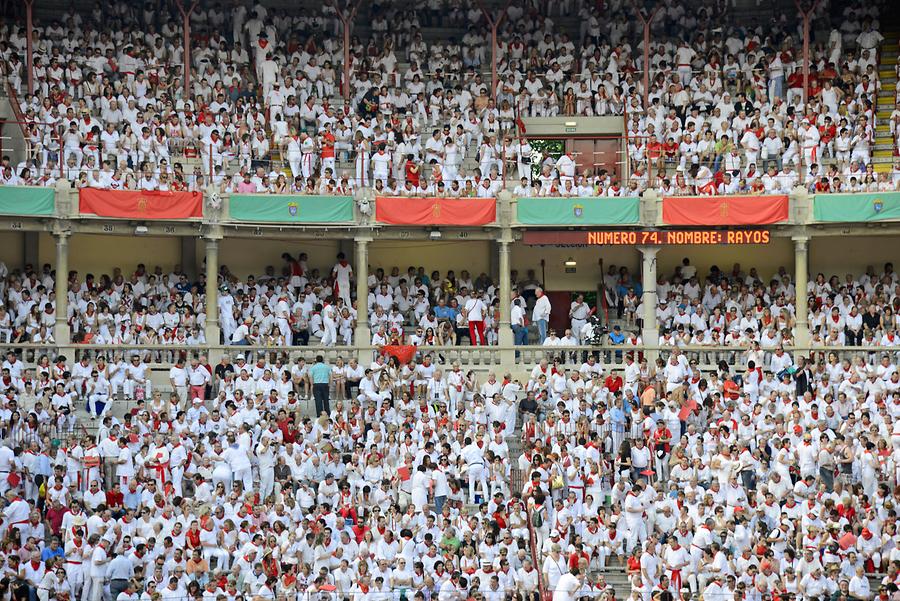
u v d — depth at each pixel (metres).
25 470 88.38
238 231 109.38
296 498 88.62
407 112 120.94
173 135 114.38
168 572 79.75
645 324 109.94
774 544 82.69
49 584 79.25
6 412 92.25
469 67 125.75
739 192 111.62
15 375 98.81
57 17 123.12
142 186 108.62
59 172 109.94
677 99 120.69
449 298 112.81
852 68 121.50
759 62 122.50
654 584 80.38
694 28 127.69
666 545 81.56
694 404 96.75
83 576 80.31
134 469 90.00
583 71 124.00
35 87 115.00
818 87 119.94
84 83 114.94
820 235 110.56
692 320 109.94
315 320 109.62
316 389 100.06
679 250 118.69
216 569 80.12
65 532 82.44
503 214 111.06
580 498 88.69
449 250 119.75
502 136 120.06
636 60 125.50
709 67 122.31
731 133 117.00
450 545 82.44
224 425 94.50
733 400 96.94
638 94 121.31
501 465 90.31
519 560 82.81
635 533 85.62
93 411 97.50
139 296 109.50
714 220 109.88
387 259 119.25
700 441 92.44
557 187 112.12
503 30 127.62
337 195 109.94
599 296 118.19
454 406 100.31
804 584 80.25
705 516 85.00
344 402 101.00
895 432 92.25
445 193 111.50
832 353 105.44
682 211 110.00
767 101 120.75
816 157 113.94
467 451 90.50
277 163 115.81
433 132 117.69
